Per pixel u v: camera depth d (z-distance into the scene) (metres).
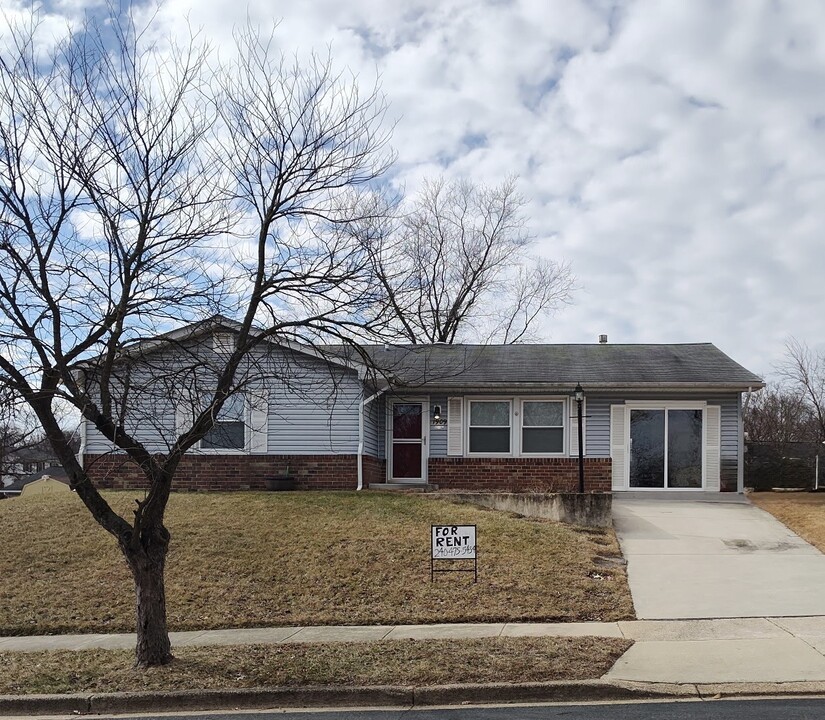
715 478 22.61
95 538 16.58
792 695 8.65
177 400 12.74
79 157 10.21
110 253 10.11
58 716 8.98
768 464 25.34
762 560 15.15
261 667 9.92
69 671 10.16
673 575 14.20
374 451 23.23
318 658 10.22
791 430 35.50
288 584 14.05
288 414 21.80
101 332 9.77
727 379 22.48
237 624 12.57
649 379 22.78
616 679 9.07
